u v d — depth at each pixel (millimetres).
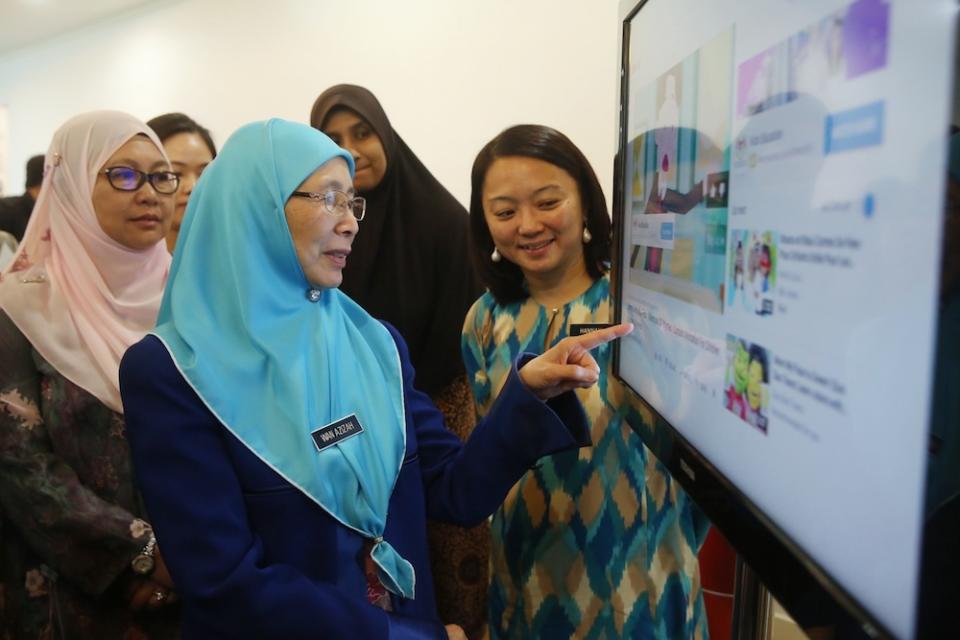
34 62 5094
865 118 405
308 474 861
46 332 1235
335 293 1041
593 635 1077
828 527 466
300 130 944
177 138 1914
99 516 1149
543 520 1124
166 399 836
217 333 898
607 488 1075
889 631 395
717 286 661
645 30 900
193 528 803
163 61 4070
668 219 810
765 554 561
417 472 1021
